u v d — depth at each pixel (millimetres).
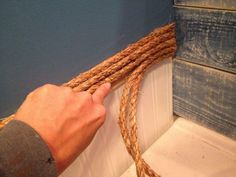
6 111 200
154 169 328
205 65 305
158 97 341
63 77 227
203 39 291
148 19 281
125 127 267
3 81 191
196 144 348
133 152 255
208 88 317
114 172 321
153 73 316
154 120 350
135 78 279
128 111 284
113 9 244
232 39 267
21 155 135
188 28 298
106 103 271
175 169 324
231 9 254
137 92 280
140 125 330
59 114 168
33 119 159
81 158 268
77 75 237
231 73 286
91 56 242
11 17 181
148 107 331
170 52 319
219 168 314
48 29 204
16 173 132
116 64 260
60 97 178
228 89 297
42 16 197
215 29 275
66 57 223
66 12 210
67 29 216
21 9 184
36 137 143
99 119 193
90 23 230
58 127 162
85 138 183
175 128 378
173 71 344
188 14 290
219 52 283
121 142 312
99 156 291
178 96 360
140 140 339
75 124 175
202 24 283
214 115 330
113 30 252
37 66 206
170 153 345
